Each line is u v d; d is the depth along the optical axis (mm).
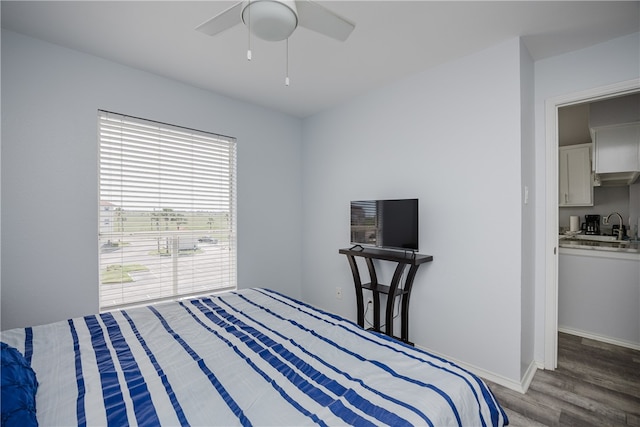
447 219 2471
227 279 3219
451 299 2443
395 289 2480
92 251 2363
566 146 4156
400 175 2811
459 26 1969
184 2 1753
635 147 3053
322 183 3615
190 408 995
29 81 2102
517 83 2094
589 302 3039
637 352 2697
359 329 1659
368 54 2332
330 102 3363
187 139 2910
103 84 2406
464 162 2365
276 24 1301
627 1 1708
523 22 1921
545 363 2393
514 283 2107
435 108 2547
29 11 1819
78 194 2299
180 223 2879
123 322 1751
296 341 1498
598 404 1941
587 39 2105
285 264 3729
